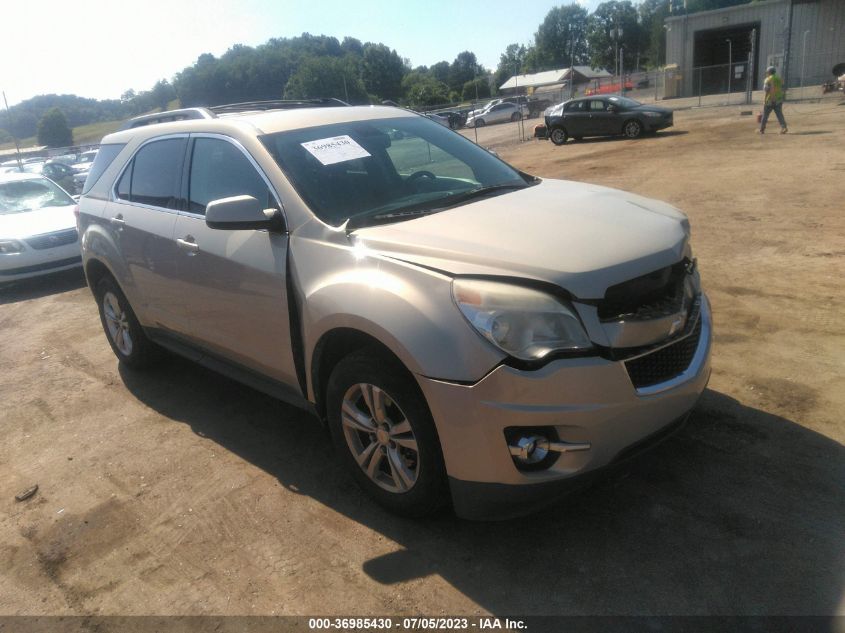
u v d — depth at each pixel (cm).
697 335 301
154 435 425
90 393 505
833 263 611
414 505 295
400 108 452
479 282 260
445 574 275
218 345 395
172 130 432
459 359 253
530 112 4466
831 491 299
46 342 649
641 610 245
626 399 257
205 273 379
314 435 405
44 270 891
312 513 326
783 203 875
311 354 318
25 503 364
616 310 262
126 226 451
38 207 1008
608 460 260
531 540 289
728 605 243
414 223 312
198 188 397
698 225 807
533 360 248
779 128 1767
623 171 1339
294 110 410
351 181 354
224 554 303
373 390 293
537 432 254
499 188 372
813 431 346
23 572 307
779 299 536
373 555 291
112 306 521
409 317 265
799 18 3145
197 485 362
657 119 1991
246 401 463
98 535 328
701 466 327
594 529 291
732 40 3669
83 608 279
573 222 300
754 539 275
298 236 328
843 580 249
